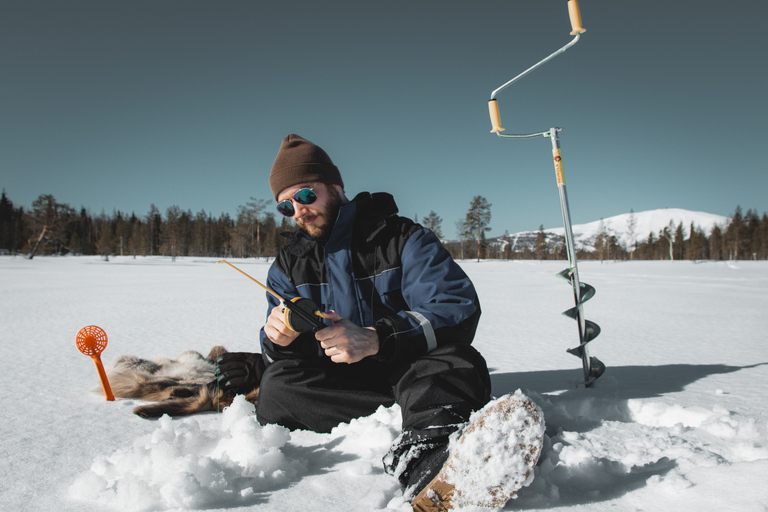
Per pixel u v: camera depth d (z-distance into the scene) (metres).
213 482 1.36
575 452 1.52
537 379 2.97
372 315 1.99
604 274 23.86
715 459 1.49
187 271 26.95
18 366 3.56
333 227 2.06
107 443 1.91
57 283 15.74
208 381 2.71
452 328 1.74
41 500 1.38
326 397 1.90
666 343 4.79
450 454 1.19
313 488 1.41
